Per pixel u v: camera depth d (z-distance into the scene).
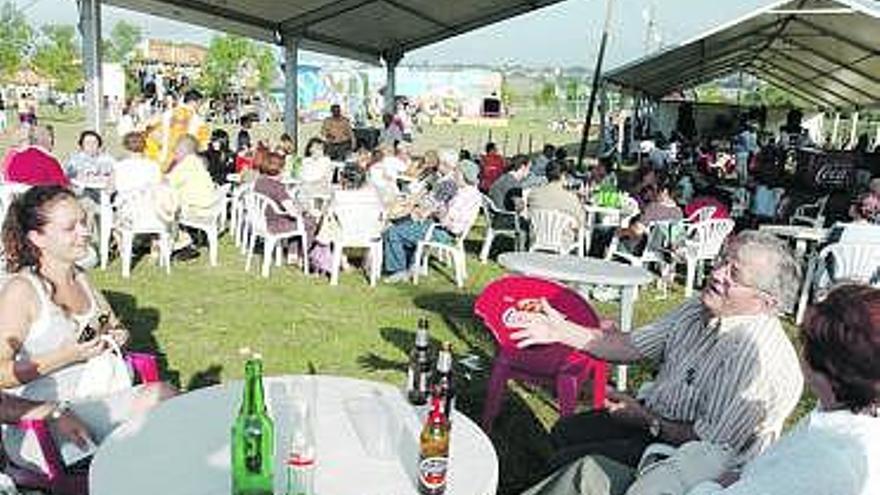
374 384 2.57
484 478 1.97
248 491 1.80
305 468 1.81
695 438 2.47
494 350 5.32
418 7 13.56
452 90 58.19
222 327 5.57
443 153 9.93
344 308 6.25
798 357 1.89
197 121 9.76
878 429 1.58
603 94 18.25
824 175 14.03
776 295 2.36
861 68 18.27
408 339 5.52
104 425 2.60
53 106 46.88
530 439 3.93
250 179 8.39
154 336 5.29
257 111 38.00
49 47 48.22
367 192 6.95
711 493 1.85
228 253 8.17
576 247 7.34
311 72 43.00
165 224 7.05
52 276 2.65
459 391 4.49
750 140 17.83
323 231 7.18
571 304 3.59
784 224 10.40
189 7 10.21
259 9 11.57
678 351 2.69
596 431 2.89
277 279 7.12
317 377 2.60
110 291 6.38
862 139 18.16
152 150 9.22
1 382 2.46
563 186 7.39
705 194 12.38
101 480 1.84
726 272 2.41
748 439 2.32
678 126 25.25
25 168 6.60
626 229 7.80
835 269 6.14
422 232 7.29
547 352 3.67
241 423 1.91
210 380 4.57
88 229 2.78
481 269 8.19
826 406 1.65
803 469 1.56
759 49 20.08
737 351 2.38
